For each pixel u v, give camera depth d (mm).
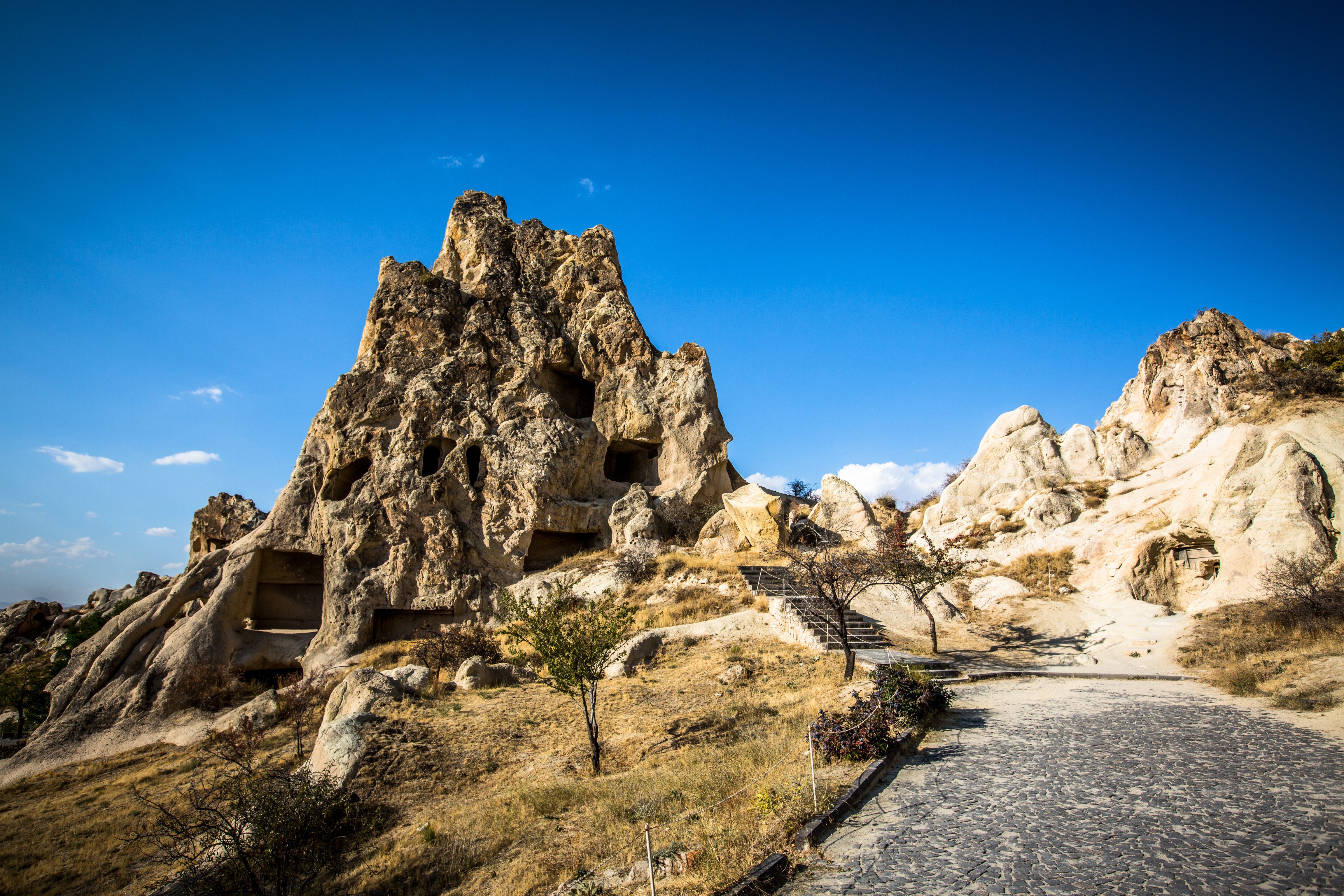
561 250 51438
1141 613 24359
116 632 38188
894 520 43219
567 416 45781
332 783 15883
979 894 6453
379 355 45406
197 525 61719
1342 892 6113
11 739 38750
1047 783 9797
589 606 17938
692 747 15359
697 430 45625
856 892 6738
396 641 39031
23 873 17859
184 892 13797
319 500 42438
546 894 9297
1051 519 31750
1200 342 34656
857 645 23391
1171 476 29938
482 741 17578
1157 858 7074
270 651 38219
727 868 7547
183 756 28672
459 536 40719
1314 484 23672
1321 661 16250
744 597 29797
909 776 10562
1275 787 9180
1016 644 24156
